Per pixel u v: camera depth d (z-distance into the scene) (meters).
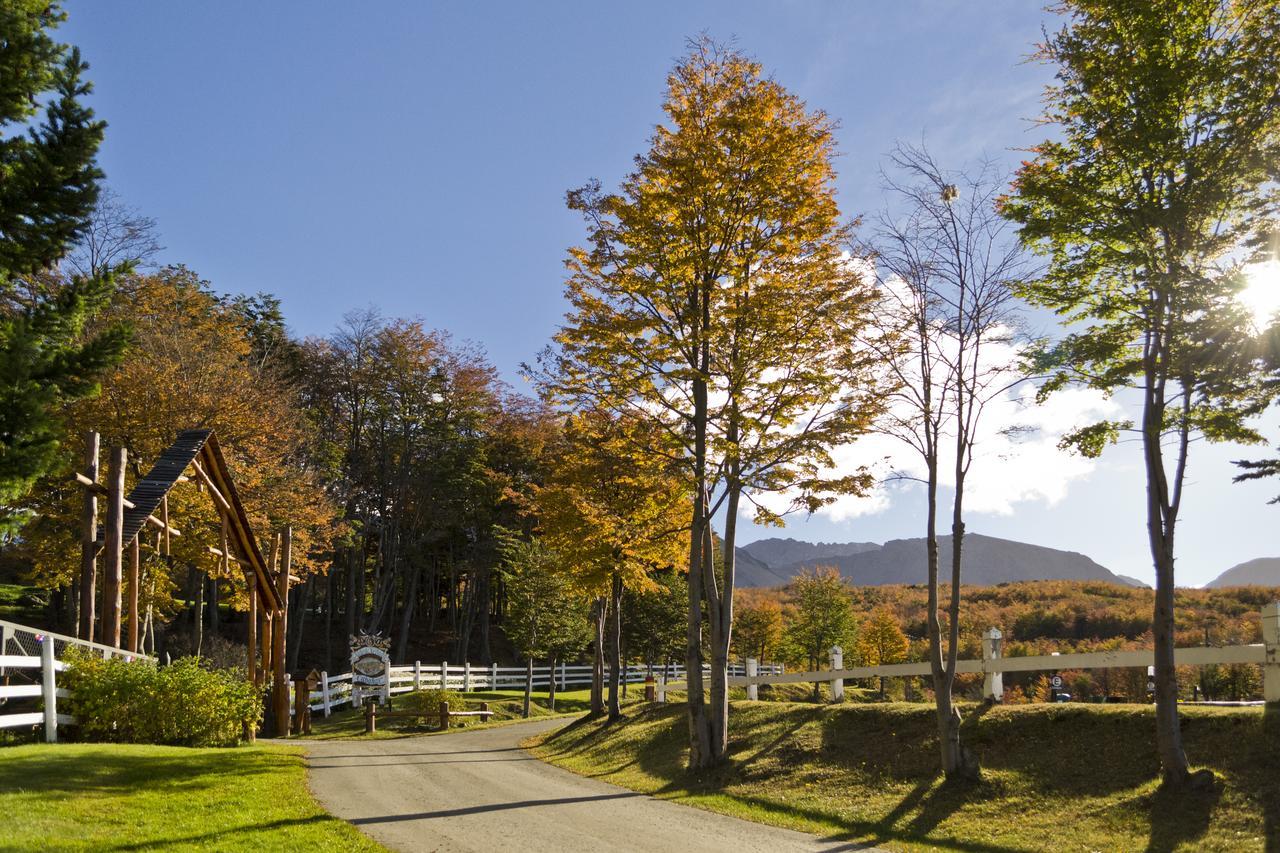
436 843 9.88
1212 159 11.54
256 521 30.77
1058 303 13.09
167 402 29.08
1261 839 9.53
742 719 19.11
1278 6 11.24
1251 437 11.81
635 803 13.62
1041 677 43.97
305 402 49.62
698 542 17.09
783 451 15.91
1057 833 10.95
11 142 12.82
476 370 48.78
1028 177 12.82
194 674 18.17
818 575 50.06
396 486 48.06
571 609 38.34
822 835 11.53
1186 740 12.26
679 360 16.81
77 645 16.89
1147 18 11.51
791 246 16.53
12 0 12.42
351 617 45.62
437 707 33.34
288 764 15.62
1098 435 12.74
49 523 27.12
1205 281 11.12
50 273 27.42
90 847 8.09
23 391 9.94
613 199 16.52
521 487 45.38
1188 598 64.06
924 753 14.55
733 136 16.17
